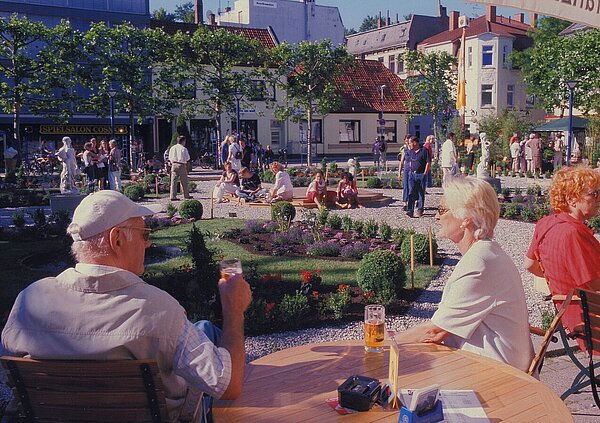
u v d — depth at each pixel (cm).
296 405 274
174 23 5034
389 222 1566
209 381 255
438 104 4909
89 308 250
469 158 3466
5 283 936
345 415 263
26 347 250
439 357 327
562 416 259
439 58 4856
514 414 262
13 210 1984
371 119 5625
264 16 6606
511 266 351
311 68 4344
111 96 3300
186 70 4012
